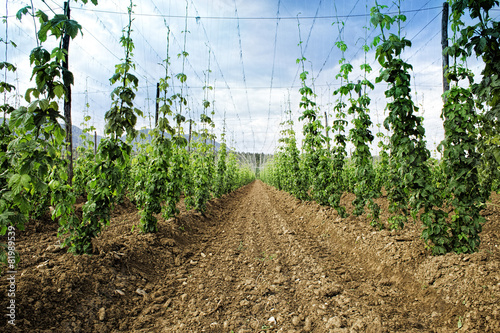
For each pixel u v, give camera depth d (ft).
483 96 9.42
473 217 10.56
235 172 64.44
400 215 14.93
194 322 9.57
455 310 8.34
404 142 11.72
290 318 9.61
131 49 13.69
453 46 10.41
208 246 19.70
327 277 12.50
